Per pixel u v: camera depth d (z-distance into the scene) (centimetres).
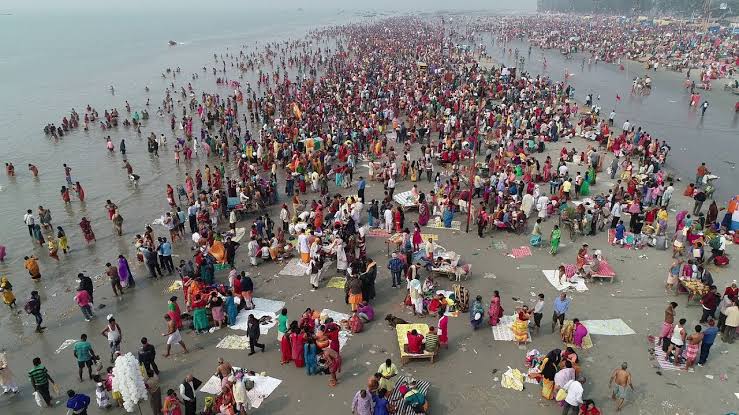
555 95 5412
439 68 7169
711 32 11800
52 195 3300
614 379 1345
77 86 7600
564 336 1606
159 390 1336
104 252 2462
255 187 2853
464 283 1992
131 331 1762
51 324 1844
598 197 2611
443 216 2544
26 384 1524
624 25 16362
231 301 1736
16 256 2464
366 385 1448
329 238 2288
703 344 1479
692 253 2077
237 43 14825
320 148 3647
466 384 1439
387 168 3200
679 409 1329
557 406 1350
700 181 3012
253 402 1383
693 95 5297
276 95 5941
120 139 4638
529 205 2605
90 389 1484
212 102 5725
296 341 1507
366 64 7925
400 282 2022
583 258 1992
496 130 3919
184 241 2514
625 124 3869
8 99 6656
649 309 1789
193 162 3909
